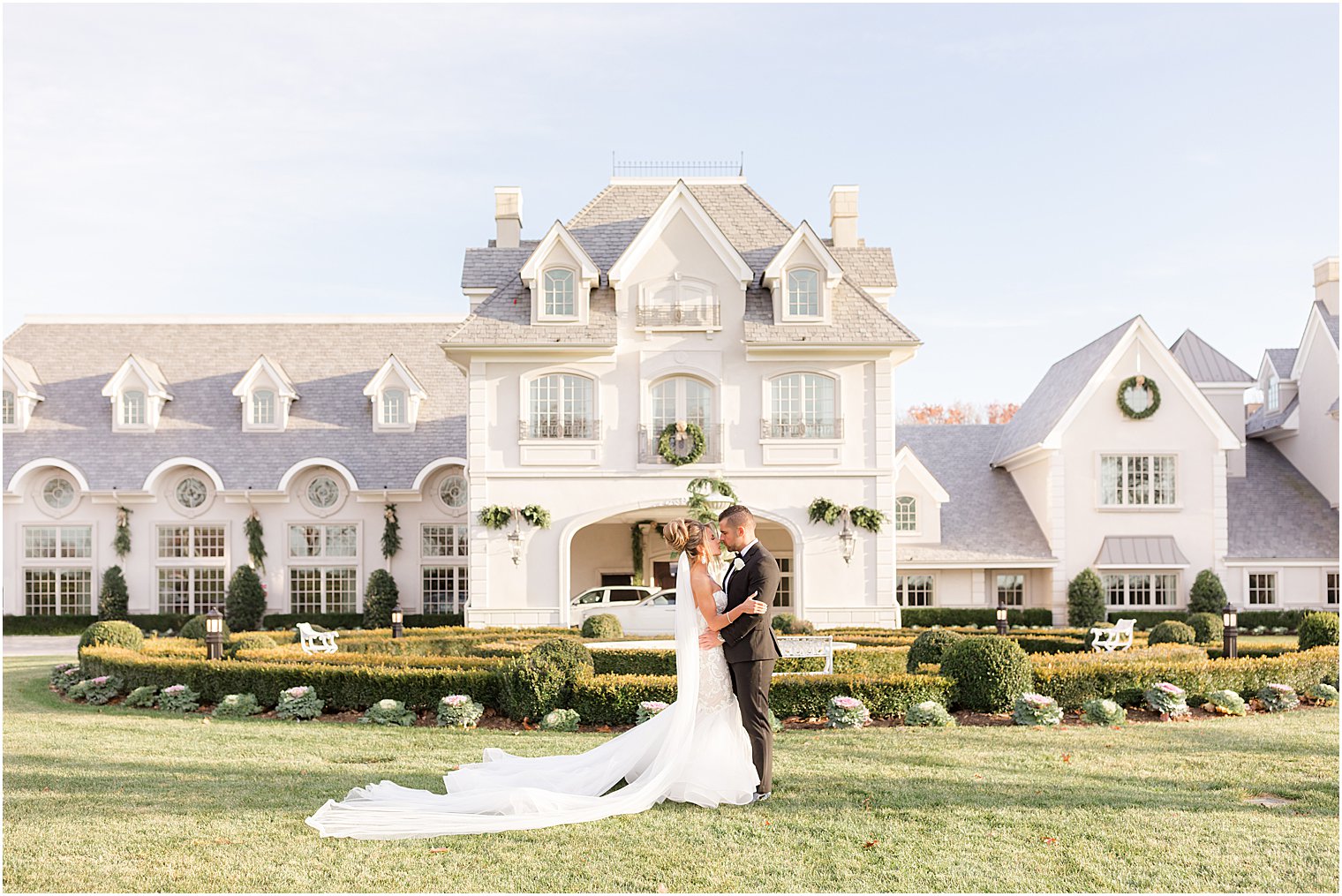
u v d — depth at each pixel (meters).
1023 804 8.19
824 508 27.19
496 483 27.42
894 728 12.31
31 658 24.27
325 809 7.77
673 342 27.72
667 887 6.30
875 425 27.64
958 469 36.75
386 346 38.72
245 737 11.85
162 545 34.97
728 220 30.08
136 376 35.75
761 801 8.31
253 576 33.88
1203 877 6.52
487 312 27.62
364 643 22.11
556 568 27.27
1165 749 10.71
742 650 8.38
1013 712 13.18
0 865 6.64
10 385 35.34
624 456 27.52
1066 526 32.34
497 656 17.73
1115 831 7.45
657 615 25.95
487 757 9.28
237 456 35.31
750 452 27.62
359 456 35.53
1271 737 11.55
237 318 38.88
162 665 15.44
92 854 6.89
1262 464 36.72
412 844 7.14
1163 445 32.41
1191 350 37.12
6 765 9.88
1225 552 32.22
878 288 30.66
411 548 35.12
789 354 27.61
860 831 7.43
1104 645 21.27
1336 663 15.53
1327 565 32.66
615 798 7.95
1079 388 32.75
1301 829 7.52
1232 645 17.83
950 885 6.36
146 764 10.00
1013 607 32.84
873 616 27.20
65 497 34.91
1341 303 35.03
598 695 12.76
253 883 6.36
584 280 27.44
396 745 11.28
